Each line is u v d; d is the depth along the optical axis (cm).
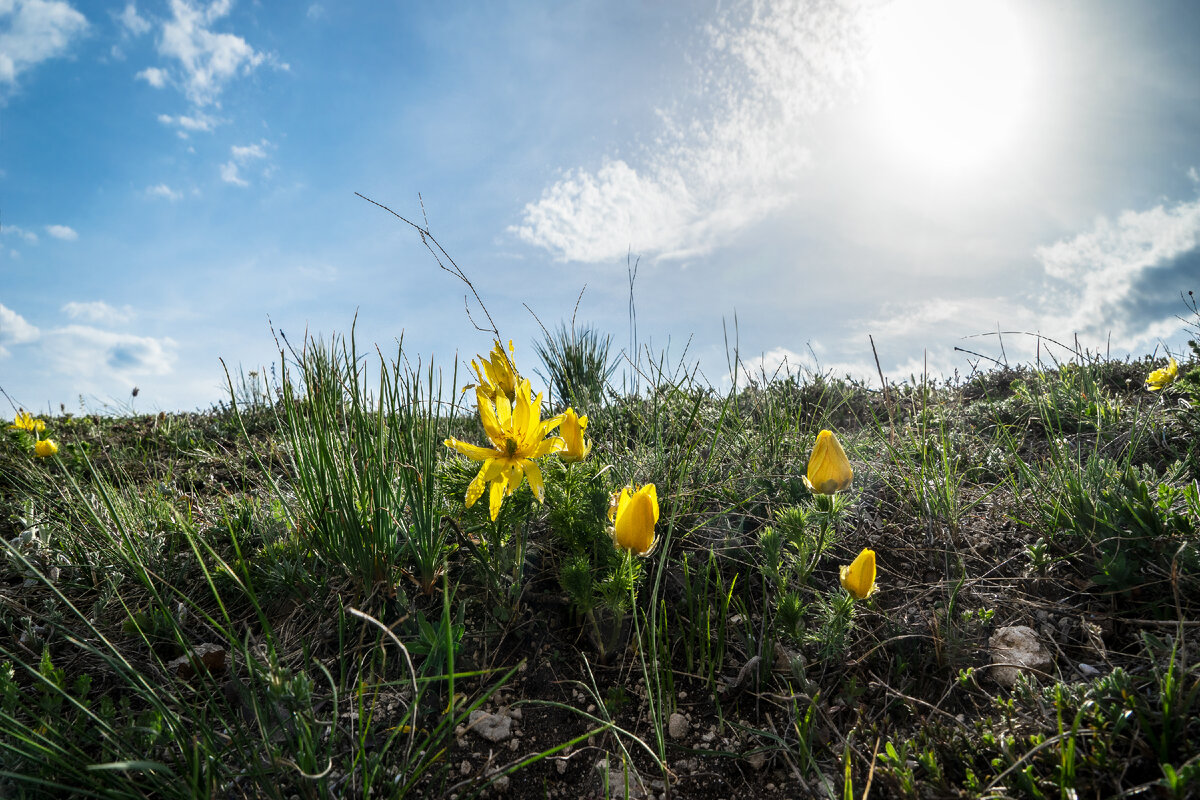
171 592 38
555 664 32
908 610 33
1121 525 33
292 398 37
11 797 24
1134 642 28
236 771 25
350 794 25
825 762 26
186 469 66
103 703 27
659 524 40
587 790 26
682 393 57
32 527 45
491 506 28
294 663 32
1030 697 26
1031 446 52
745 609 34
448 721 25
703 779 26
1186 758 21
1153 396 59
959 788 23
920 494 41
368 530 34
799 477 43
